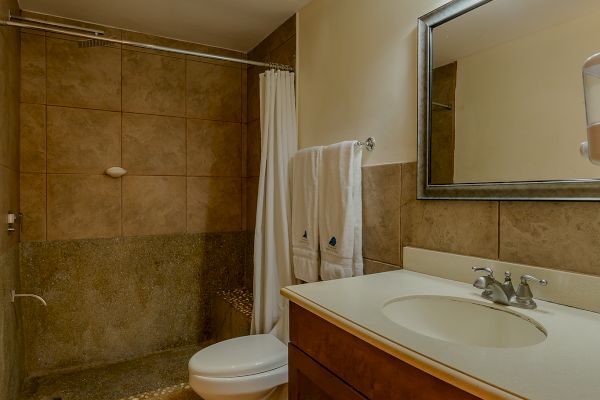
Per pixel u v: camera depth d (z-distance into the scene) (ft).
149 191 8.02
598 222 2.97
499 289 3.23
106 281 7.62
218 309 8.44
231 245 8.97
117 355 7.73
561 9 3.16
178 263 8.36
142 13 7.11
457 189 3.99
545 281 3.09
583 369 2.01
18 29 6.55
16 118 6.34
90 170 7.43
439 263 4.18
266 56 8.22
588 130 2.29
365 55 5.37
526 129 3.40
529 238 3.42
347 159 5.18
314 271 5.67
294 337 3.62
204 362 4.93
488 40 3.74
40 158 7.00
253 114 8.77
